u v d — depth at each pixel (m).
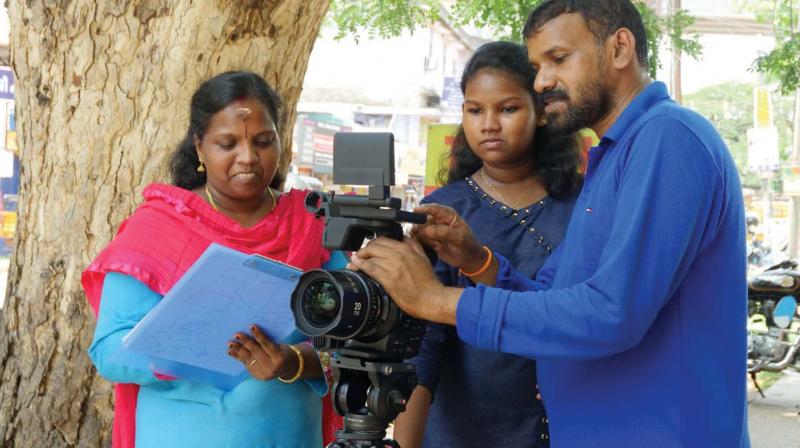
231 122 2.36
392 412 1.90
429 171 5.53
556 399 2.00
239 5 3.11
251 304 2.14
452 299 1.83
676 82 14.60
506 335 1.80
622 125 1.90
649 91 1.91
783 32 12.92
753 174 41.81
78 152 3.22
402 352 1.92
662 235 1.72
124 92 3.17
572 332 1.74
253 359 2.24
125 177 3.22
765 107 21.23
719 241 1.84
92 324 3.29
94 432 3.32
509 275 2.26
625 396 1.86
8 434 3.39
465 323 1.82
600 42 1.91
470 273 2.23
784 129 40.22
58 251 3.29
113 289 2.34
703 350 1.83
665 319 1.84
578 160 2.60
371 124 20.58
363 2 10.04
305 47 3.43
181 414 2.38
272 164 2.43
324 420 2.70
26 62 3.28
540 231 2.54
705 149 1.77
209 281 2.03
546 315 1.76
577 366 1.94
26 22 3.23
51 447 3.34
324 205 1.93
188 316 2.09
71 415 3.32
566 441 1.97
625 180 1.81
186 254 2.35
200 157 2.48
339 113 19.00
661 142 1.77
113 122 3.19
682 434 1.83
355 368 1.92
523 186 2.60
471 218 2.58
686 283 1.83
